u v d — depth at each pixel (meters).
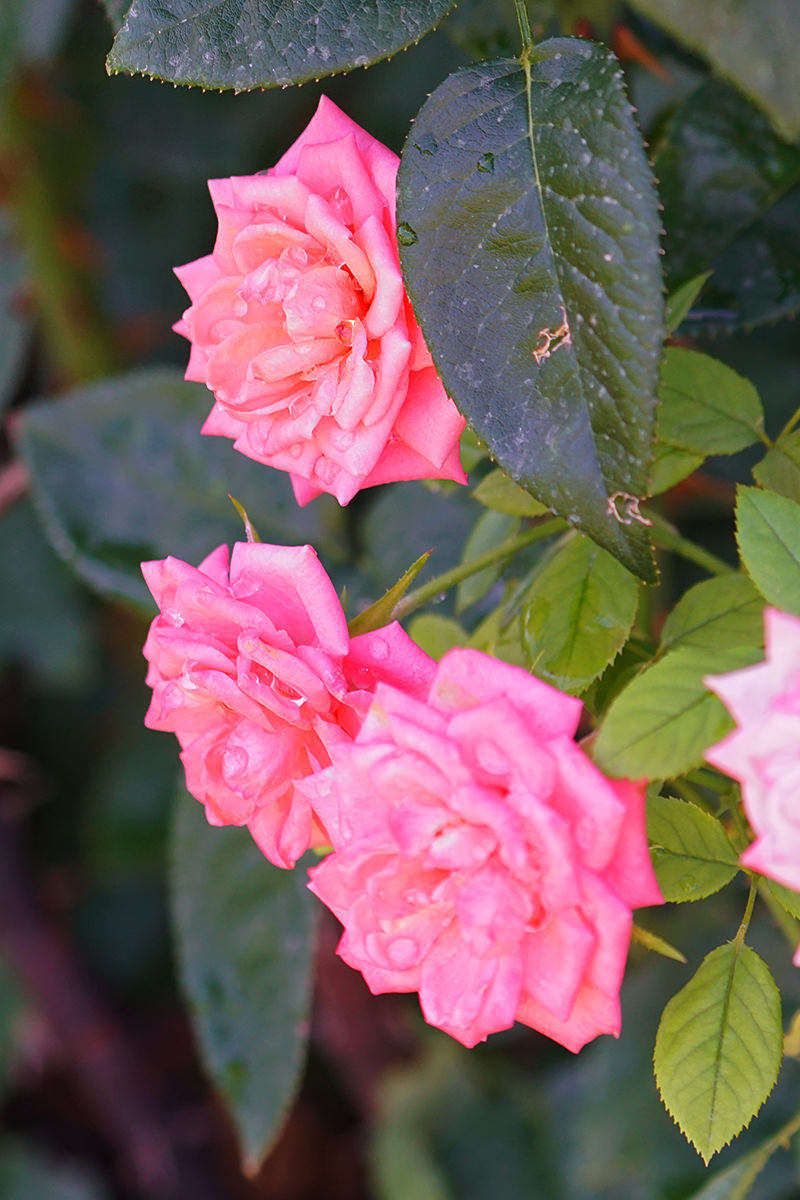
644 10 0.41
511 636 0.46
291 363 0.43
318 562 0.42
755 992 0.42
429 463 0.44
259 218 0.43
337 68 0.42
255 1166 0.56
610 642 0.44
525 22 0.42
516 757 0.39
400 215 0.42
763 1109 0.56
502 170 0.41
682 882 0.42
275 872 0.56
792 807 0.37
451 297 0.41
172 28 0.42
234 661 0.42
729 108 0.48
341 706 0.42
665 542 0.46
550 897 0.40
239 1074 0.56
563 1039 0.41
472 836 0.40
